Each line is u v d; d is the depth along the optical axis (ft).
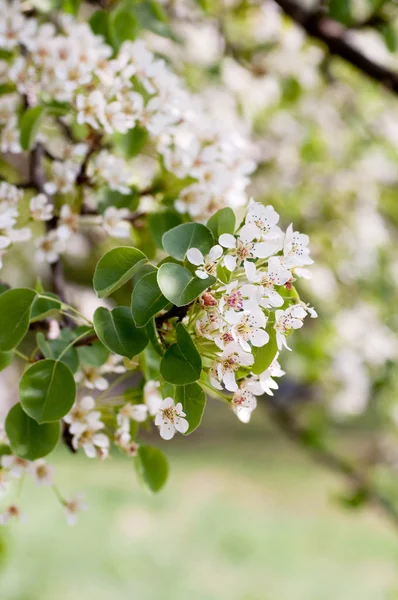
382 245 9.16
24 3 4.52
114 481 19.74
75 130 4.54
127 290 4.65
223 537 16.29
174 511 17.84
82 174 4.07
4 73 4.29
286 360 7.89
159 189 4.12
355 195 9.32
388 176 9.43
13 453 3.48
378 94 8.66
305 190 9.06
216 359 3.27
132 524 16.69
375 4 5.37
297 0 5.83
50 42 4.10
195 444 24.30
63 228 4.00
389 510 7.63
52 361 3.41
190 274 3.20
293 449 23.95
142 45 4.02
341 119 9.04
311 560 15.16
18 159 5.23
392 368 8.50
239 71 7.34
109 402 3.65
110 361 3.70
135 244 4.20
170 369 3.22
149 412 3.68
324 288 8.44
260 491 19.79
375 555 15.42
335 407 8.48
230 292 3.21
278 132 8.91
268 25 7.20
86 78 3.94
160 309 3.23
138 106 3.92
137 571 14.15
